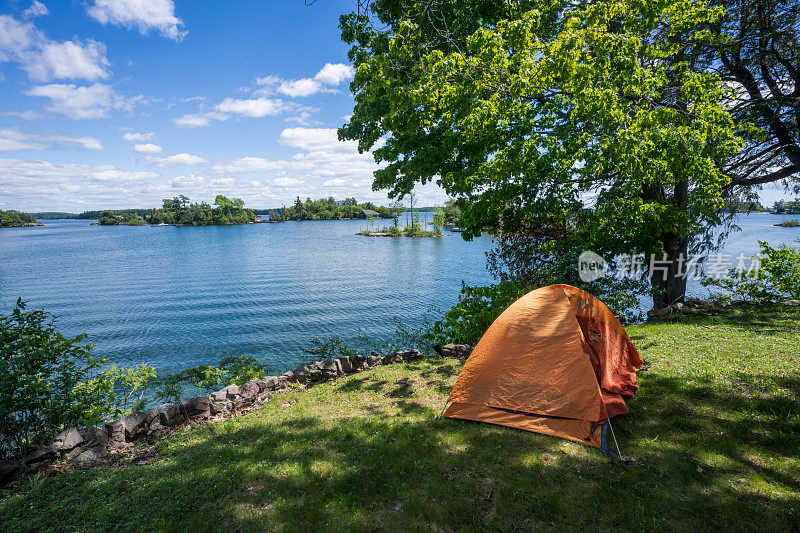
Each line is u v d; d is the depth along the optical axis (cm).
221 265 5981
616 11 912
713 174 956
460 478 468
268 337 2466
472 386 652
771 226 6600
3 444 531
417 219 12562
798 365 703
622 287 1259
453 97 985
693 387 666
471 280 4375
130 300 3659
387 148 1362
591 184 1263
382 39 1127
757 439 506
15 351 543
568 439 546
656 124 939
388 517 405
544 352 620
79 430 595
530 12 948
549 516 396
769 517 372
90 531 398
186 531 393
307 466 508
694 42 1180
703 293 2902
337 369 933
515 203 1276
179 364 2031
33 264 6450
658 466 468
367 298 3547
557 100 1075
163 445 618
